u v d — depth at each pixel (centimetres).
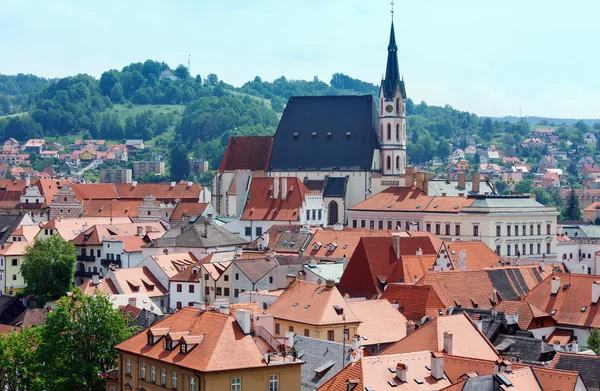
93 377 16975
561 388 12644
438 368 13362
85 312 17362
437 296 19850
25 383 17938
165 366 14275
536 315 19450
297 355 14988
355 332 18062
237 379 13625
